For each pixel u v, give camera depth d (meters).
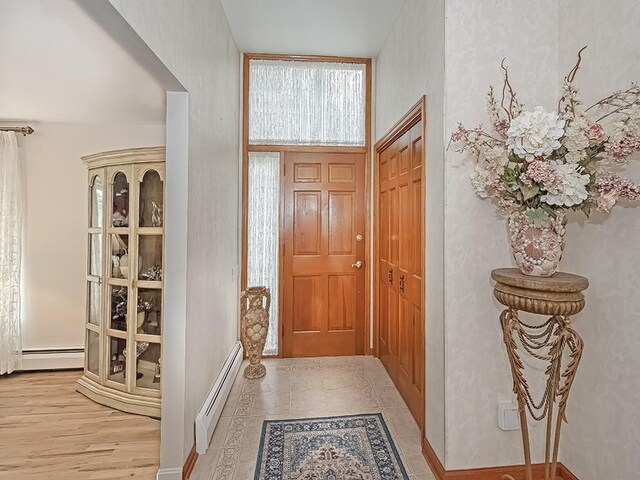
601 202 1.29
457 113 1.78
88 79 2.39
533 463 1.82
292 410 2.49
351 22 2.84
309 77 3.48
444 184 1.79
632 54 1.44
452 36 1.77
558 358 1.45
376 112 3.44
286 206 3.48
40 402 2.75
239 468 1.91
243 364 3.31
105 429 2.38
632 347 1.45
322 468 1.90
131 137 3.45
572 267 1.76
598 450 1.61
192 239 1.92
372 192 3.50
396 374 2.82
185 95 1.82
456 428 1.78
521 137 1.35
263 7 2.65
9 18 1.67
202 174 2.11
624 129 1.28
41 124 3.35
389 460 1.97
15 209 3.22
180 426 1.80
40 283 3.36
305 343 3.50
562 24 1.79
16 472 1.96
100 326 2.75
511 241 1.55
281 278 3.47
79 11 1.59
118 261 2.72
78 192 3.40
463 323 1.79
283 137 3.46
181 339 1.80
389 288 3.03
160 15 1.47
